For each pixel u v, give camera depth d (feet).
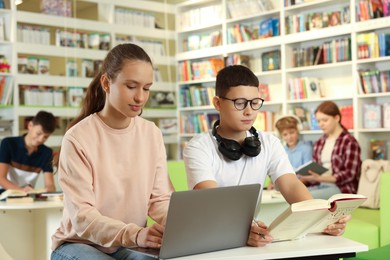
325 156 18.62
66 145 7.41
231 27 26.04
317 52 22.97
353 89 21.65
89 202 7.24
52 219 13.79
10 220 13.97
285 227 7.04
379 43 21.01
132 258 7.37
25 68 24.07
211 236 6.72
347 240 7.41
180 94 28.27
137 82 7.11
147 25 27.84
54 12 24.99
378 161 17.71
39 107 24.26
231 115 7.99
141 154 7.85
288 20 23.68
